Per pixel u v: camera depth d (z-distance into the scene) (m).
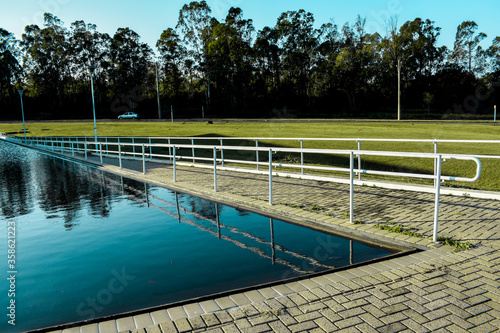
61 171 15.92
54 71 73.19
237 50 66.12
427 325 2.70
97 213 7.45
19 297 3.70
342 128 26.48
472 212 5.65
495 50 69.31
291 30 70.69
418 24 64.25
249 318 2.90
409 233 4.78
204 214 6.88
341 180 8.80
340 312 2.93
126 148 24.88
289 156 15.09
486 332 2.59
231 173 11.75
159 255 4.74
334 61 66.00
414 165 11.23
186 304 3.20
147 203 8.21
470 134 20.05
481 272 3.56
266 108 68.75
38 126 55.00
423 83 62.81
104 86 76.62
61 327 2.94
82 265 4.54
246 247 4.86
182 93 73.25
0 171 16.70
